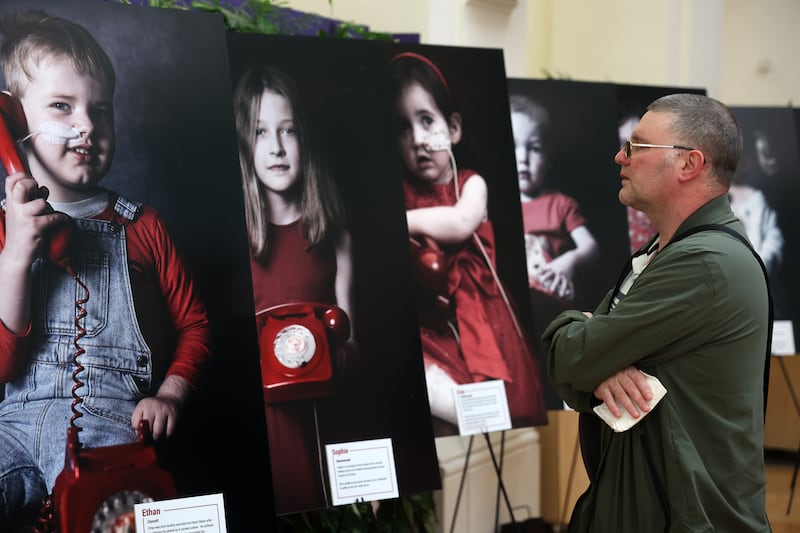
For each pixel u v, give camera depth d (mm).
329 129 2881
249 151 2768
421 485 2758
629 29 5234
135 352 2184
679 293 1880
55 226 2135
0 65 2111
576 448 4520
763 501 1958
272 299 2725
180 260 2279
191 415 2225
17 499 1999
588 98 4012
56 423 2064
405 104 3201
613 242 3945
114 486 2105
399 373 2820
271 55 2844
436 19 4262
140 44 2309
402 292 2891
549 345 2111
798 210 4688
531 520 4496
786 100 7051
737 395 1903
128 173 2246
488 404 3137
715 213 1980
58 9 2213
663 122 1997
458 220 3242
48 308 2096
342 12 4480
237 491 2236
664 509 1900
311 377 2713
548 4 5375
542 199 3848
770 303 1985
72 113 2186
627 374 1937
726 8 7117
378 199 2916
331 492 2646
